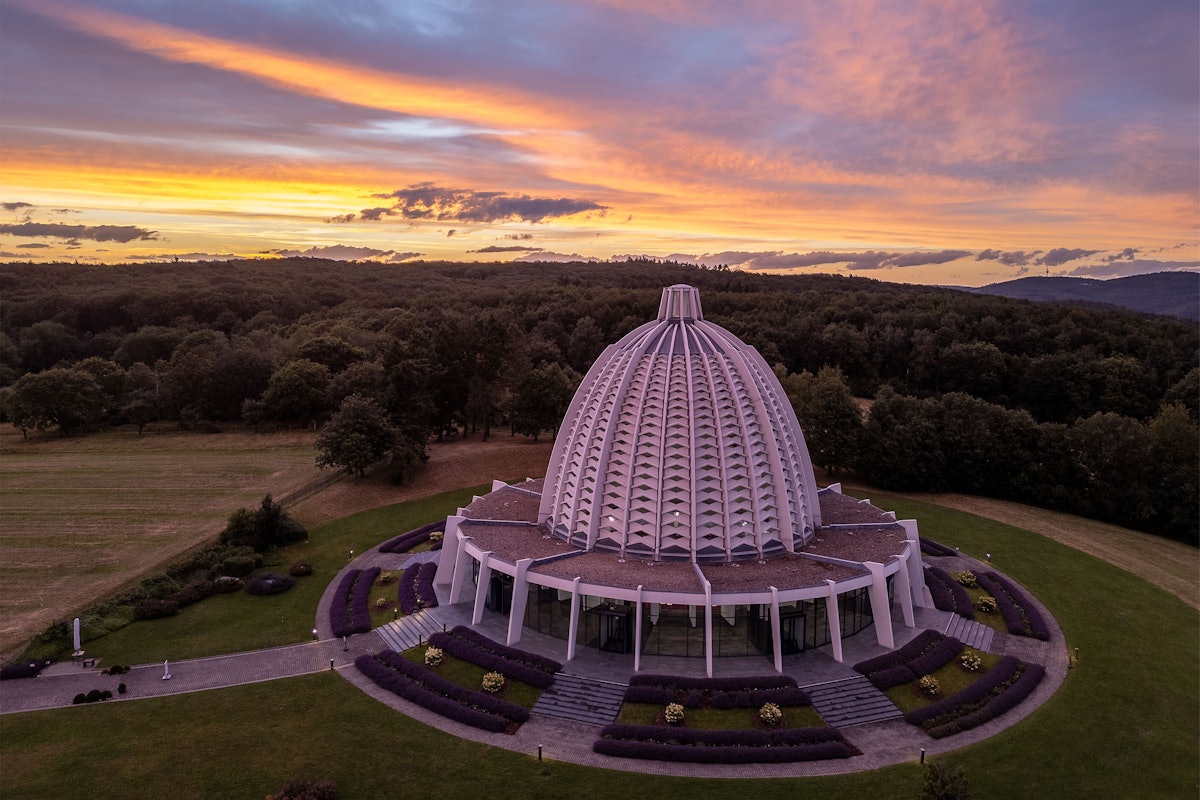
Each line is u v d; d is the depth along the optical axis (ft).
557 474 254.27
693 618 207.92
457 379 441.27
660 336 240.32
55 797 150.71
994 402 555.69
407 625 229.86
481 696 186.29
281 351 552.82
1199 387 483.10
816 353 616.80
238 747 168.14
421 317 609.01
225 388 485.97
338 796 152.15
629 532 226.17
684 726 176.86
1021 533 328.08
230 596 253.24
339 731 174.70
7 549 278.26
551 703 186.91
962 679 200.34
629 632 211.00
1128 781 161.48
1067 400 531.91
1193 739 177.68
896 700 189.16
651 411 226.58
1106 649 221.66
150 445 431.43
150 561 268.62
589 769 161.89
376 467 399.44
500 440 464.24
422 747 169.17
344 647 216.33
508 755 166.50
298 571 271.28
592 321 647.56
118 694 189.16
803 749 166.09
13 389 438.81
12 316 654.53
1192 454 334.24
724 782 157.79
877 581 213.87
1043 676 203.82
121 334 655.35
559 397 438.81
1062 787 158.71
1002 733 177.06
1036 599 257.34
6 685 193.06
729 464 223.30
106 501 332.80
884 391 426.10
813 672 200.03
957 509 362.33
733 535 223.30
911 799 152.46
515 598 213.87
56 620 223.30
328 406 477.36
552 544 238.89
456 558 247.50
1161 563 298.35
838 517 269.23
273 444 435.12
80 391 444.14
